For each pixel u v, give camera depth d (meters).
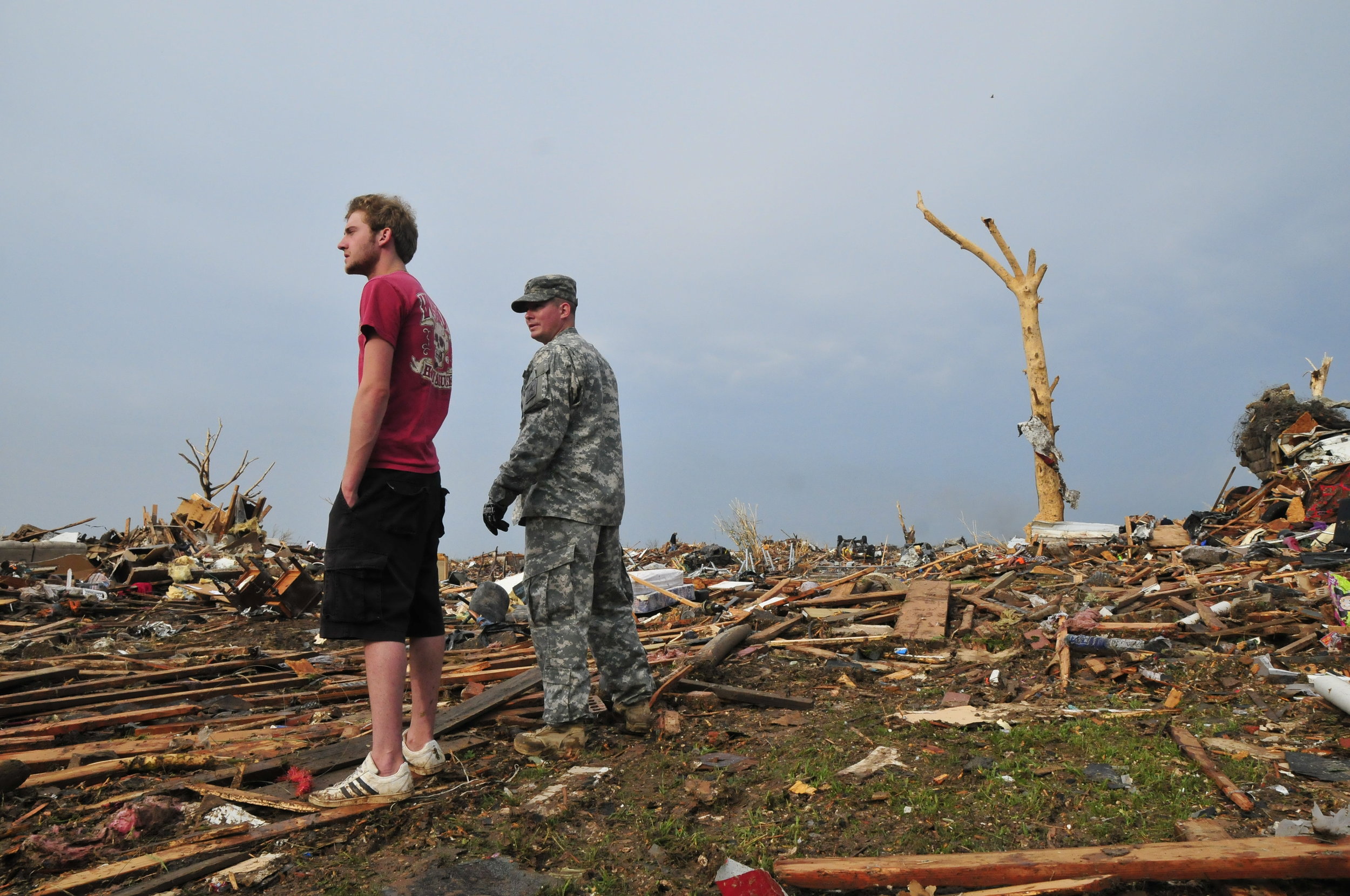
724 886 2.34
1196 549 9.34
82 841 2.77
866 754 3.52
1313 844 2.31
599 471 3.84
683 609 8.38
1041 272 14.53
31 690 5.27
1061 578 8.83
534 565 3.78
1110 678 4.88
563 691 3.66
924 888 2.32
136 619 8.76
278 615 8.99
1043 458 14.16
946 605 6.91
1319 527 10.13
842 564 13.17
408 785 3.11
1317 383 14.23
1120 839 2.61
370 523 3.05
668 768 3.46
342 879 2.53
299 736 4.09
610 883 2.48
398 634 3.10
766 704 4.52
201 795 3.21
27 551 12.84
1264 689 4.43
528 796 3.17
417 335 3.16
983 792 3.01
